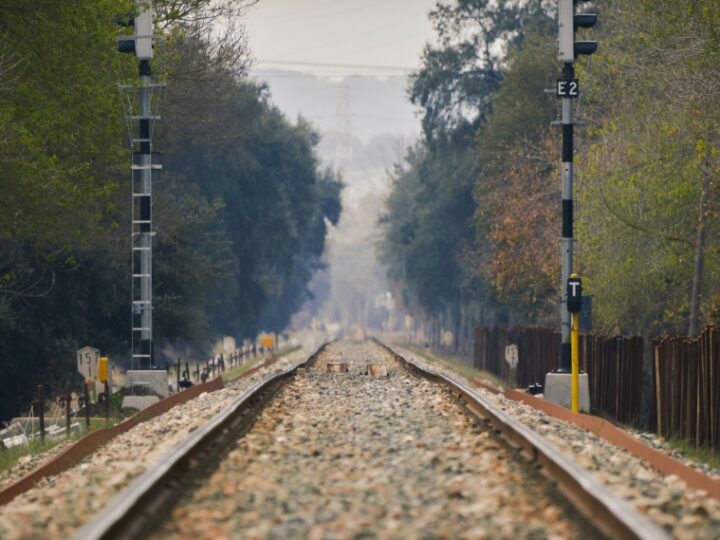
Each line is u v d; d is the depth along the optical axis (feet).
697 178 335.47
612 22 401.90
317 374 359.05
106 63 308.81
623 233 362.53
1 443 226.99
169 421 210.79
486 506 104.22
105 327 512.22
